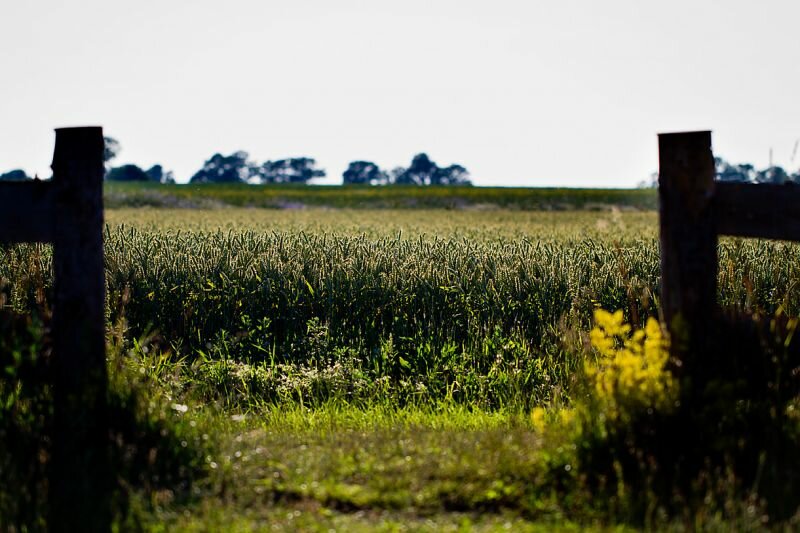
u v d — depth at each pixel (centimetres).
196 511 606
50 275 1353
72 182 740
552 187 11656
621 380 730
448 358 1254
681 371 722
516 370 1182
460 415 993
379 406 1068
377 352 1280
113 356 877
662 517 583
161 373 1126
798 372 742
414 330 1390
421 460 692
